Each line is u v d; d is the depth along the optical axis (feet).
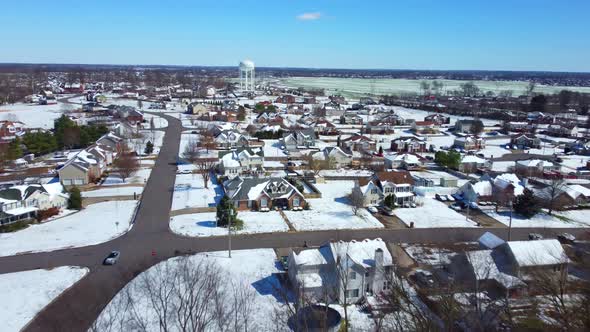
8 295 119.96
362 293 119.03
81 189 224.53
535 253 126.82
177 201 206.69
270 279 130.52
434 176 263.29
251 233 168.66
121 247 153.38
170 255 147.33
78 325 105.70
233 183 208.85
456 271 125.90
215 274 129.49
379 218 190.08
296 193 200.23
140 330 101.60
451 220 189.16
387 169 280.51
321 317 100.01
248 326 103.76
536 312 110.11
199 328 89.10
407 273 133.90
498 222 187.93
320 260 122.83
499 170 282.15
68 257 144.77
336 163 284.20
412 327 92.43
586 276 129.08
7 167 264.72
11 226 166.91
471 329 94.02
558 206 206.18
